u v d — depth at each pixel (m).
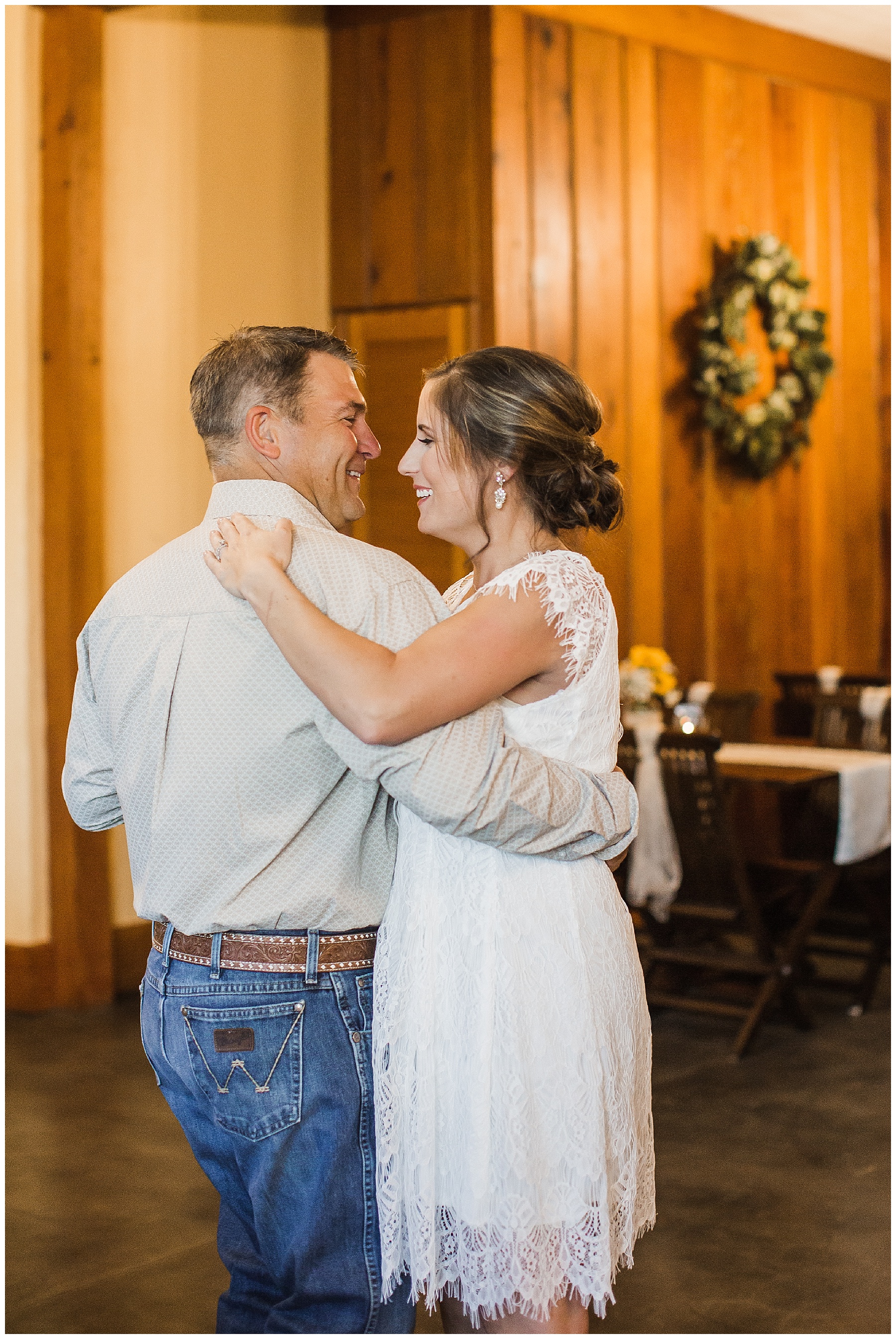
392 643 1.47
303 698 1.48
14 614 4.76
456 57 5.45
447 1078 1.53
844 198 7.08
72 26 4.72
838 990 4.73
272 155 5.55
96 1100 3.83
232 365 1.59
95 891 4.84
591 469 1.63
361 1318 1.55
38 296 4.76
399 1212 1.53
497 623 1.48
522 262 5.53
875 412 7.32
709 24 6.28
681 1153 3.41
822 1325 2.52
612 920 1.61
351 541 1.53
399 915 1.56
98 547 4.86
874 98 7.19
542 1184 1.51
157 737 1.53
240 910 1.49
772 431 6.52
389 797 1.58
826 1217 3.03
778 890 4.84
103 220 4.87
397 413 5.62
